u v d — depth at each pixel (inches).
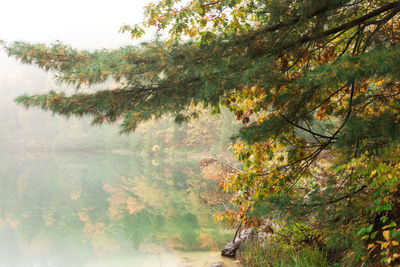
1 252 331.3
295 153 164.1
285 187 166.2
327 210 139.5
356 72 93.2
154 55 151.6
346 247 145.8
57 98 160.9
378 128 105.1
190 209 457.4
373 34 140.1
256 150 184.4
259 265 209.6
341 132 115.6
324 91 123.8
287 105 129.5
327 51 172.2
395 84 128.2
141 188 697.6
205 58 147.4
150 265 257.4
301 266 176.1
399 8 132.6
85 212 506.9
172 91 153.2
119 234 370.0
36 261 300.8
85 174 1017.5
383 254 118.6
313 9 133.4
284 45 143.5
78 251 323.6
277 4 141.9
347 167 127.2
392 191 120.5
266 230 202.5
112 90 163.5
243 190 204.2
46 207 554.3
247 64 137.6
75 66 160.4
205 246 290.2
